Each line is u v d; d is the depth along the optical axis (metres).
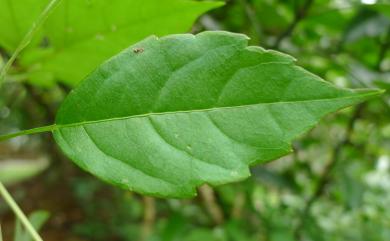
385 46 0.38
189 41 0.14
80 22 0.20
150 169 0.14
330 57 0.39
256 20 0.36
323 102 0.13
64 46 0.22
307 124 0.13
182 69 0.14
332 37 0.42
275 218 0.45
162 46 0.14
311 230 0.45
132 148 0.14
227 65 0.14
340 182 0.44
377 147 0.53
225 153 0.14
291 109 0.13
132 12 0.19
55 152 1.06
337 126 0.53
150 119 0.14
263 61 0.13
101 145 0.14
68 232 1.24
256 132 0.13
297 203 0.54
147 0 0.19
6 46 0.22
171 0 0.18
